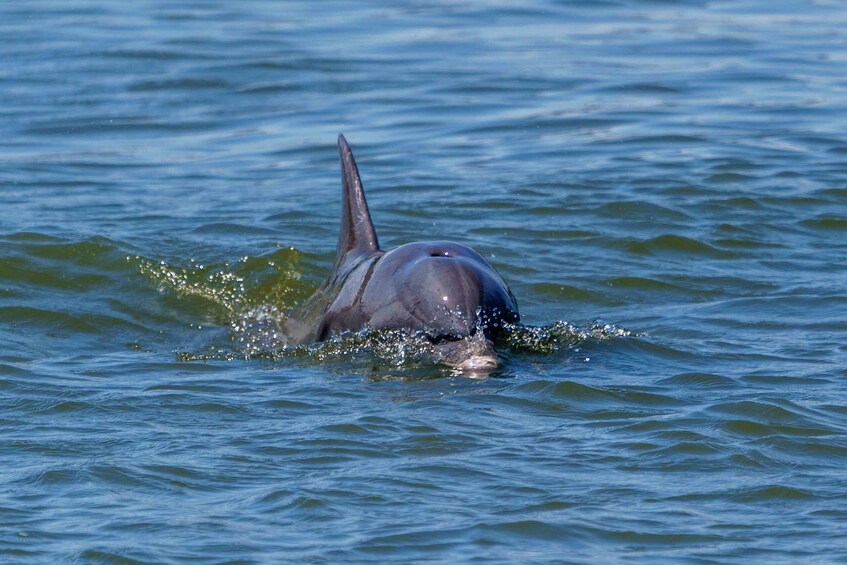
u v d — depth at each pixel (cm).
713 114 8925
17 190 7312
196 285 5797
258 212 6894
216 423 3950
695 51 10862
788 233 6488
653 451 3681
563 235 6431
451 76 9975
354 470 3541
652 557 3044
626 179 7425
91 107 9188
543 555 3050
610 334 4953
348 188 5391
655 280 5769
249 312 5603
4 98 9375
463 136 8488
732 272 5884
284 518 3250
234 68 10169
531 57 10644
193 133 8662
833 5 13100
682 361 4622
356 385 4350
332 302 5078
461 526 3198
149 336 5250
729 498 3366
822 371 4447
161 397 4216
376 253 5162
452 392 4234
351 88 9675
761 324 5112
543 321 5272
